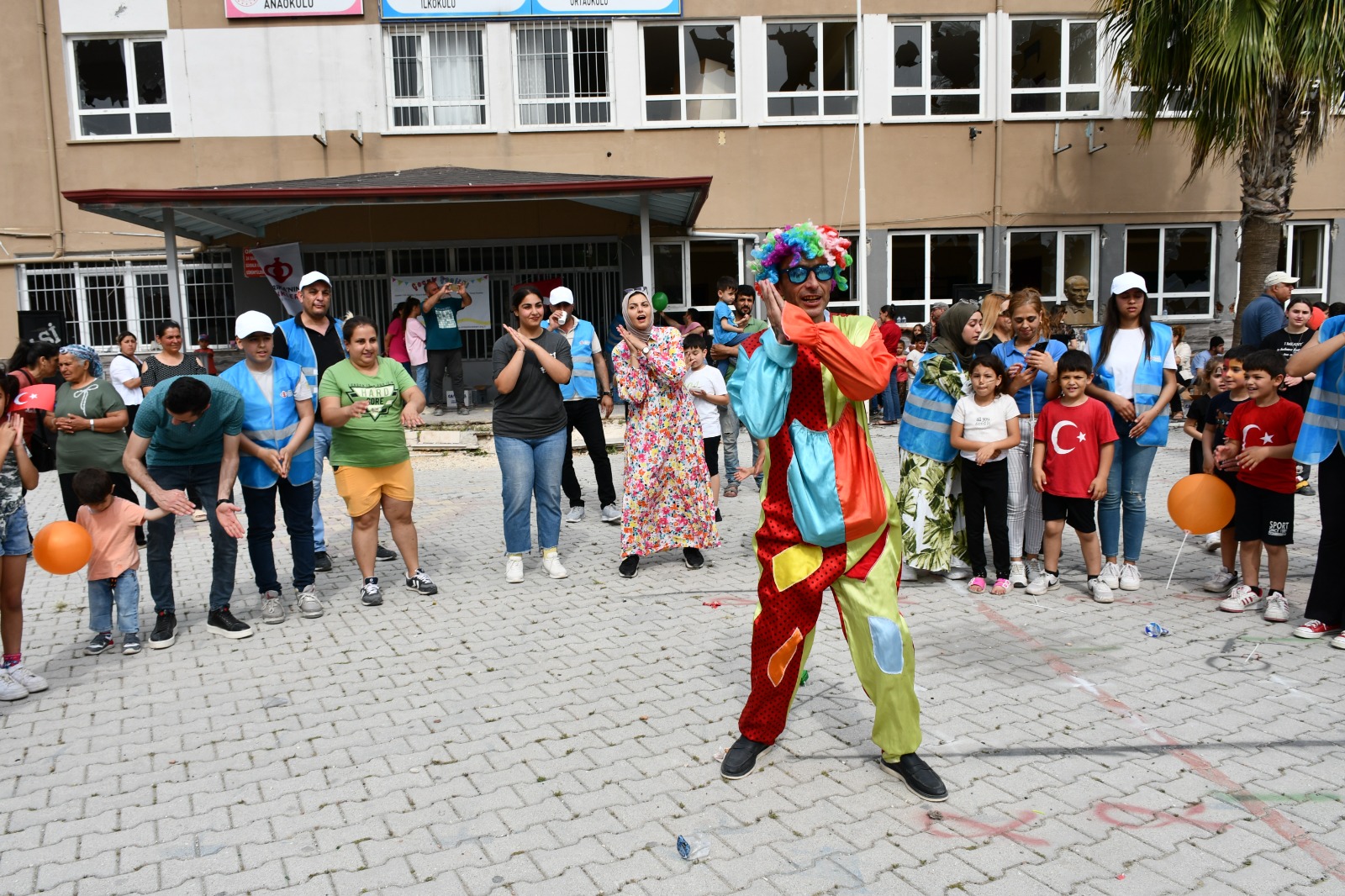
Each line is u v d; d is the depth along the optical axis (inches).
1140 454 228.2
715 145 617.6
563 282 610.2
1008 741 148.9
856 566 133.2
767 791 135.9
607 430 511.8
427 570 270.1
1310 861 114.8
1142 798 130.8
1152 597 227.5
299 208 545.6
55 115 591.2
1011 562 236.4
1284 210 491.8
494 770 144.4
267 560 222.8
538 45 609.6
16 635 182.2
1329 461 188.4
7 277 597.6
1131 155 630.5
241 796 138.5
